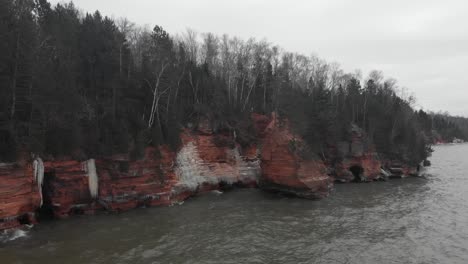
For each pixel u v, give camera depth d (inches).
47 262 893.2
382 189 2100.1
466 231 1228.5
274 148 1883.6
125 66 1871.3
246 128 2341.3
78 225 1236.5
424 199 1775.3
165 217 1368.1
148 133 1628.9
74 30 1815.9
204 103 2187.5
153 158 1592.0
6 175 1106.7
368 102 3284.9
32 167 1204.5
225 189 2018.9
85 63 1723.7
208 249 1018.1
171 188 1638.8
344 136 2564.0
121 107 1660.9
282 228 1240.8
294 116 2313.0
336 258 968.9
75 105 1455.5
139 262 908.6
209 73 2539.4
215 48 2979.8
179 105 2030.0
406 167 2773.1
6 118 1175.6
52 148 1316.4
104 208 1432.1
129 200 1476.4
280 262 932.6
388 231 1221.1
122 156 1459.2
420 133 3422.7
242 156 2183.8
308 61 3922.2
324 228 1246.9
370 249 1043.9
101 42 1786.4
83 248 1002.1
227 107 2347.4
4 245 1008.9
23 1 1316.4
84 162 1400.1
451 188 2124.8
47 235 1114.7
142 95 1836.9
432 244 1096.2
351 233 1194.6
